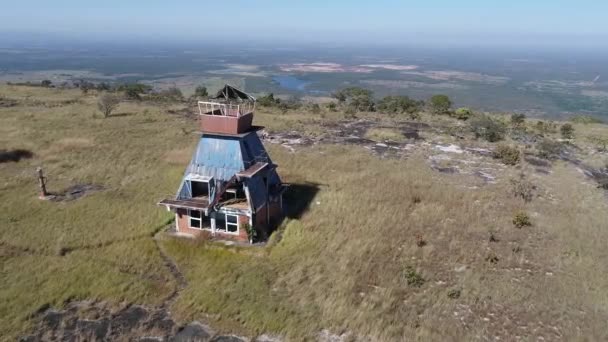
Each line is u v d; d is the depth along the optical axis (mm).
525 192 32500
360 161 40656
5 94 76312
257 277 21578
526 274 22062
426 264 22875
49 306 19297
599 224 27953
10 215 27781
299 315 18875
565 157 45688
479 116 62812
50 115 58062
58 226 26438
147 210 29016
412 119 65000
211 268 22422
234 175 25203
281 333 17953
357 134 52531
